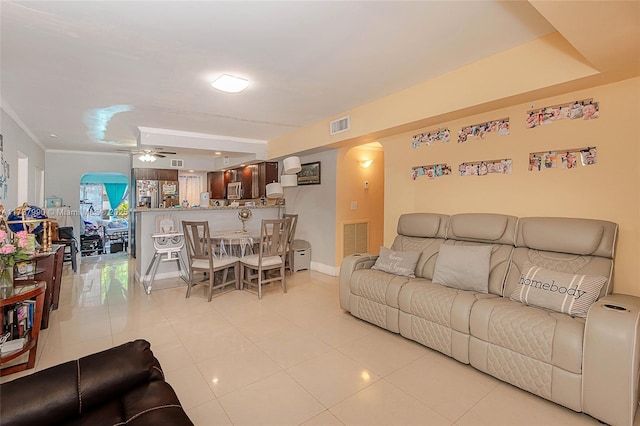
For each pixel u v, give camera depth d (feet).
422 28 7.04
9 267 7.29
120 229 29.09
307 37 7.35
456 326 7.73
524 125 9.05
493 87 8.51
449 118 10.41
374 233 18.34
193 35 7.21
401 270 10.12
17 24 6.68
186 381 7.07
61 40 7.38
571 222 7.66
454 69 9.34
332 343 8.92
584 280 6.77
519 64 8.01
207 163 26.84
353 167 17.28
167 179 25.35
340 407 6.24
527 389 6.55
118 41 7.45
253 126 16.05
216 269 12.89
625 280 7.43
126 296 13.14
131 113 13.47
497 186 9.70
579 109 8.04
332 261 16.83
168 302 12.35
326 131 14.65
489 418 5.94
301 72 9.36
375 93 11.30
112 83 10.06
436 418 5.94
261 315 11.00
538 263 8.00
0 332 7.13
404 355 8.25
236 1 5.95
